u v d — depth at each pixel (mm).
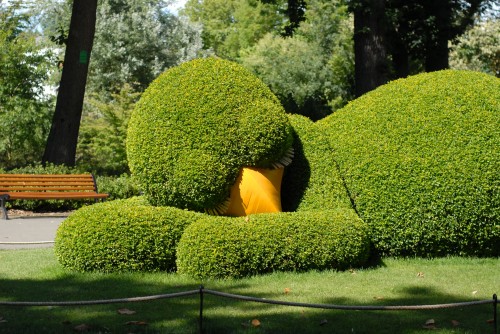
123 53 32438
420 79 8867
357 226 7680
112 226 7312
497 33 30391
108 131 22531
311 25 34500
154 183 7977
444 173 8062
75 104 16328
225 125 7840
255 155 7895
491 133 8156
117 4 34625
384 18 17594
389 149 8320
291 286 6738
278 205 8133
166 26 35375
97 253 7273
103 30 32562
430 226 8086
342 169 8523
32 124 23141
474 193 8008
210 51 36312
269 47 35156
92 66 32344
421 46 21609
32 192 13039
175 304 6074
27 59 23406
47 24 34375
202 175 7746
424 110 8445
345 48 32438
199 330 4996
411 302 6168
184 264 7086
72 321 5453
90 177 13648
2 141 23156
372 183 8281
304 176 8539
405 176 8156
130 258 7273
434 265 7934
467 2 22844
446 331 5289
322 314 5773
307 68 32656
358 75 17750
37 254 8688
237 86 8078
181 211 7602
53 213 13727
